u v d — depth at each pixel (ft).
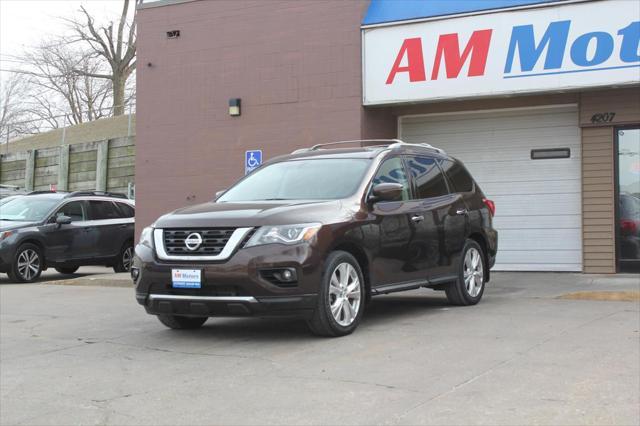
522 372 16.63
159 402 15.35
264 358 19.17
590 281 34.73
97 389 16.67
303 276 20.34
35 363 19.75
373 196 23.52
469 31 36.60
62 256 46.65
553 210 39.65
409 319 24.94
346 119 39.40
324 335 21.58
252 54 42.01
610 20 34.04
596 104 36.91
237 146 42.39
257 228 20.47
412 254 24.84
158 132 44.57
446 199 27.50
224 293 20.44
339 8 39.65
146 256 21.54
